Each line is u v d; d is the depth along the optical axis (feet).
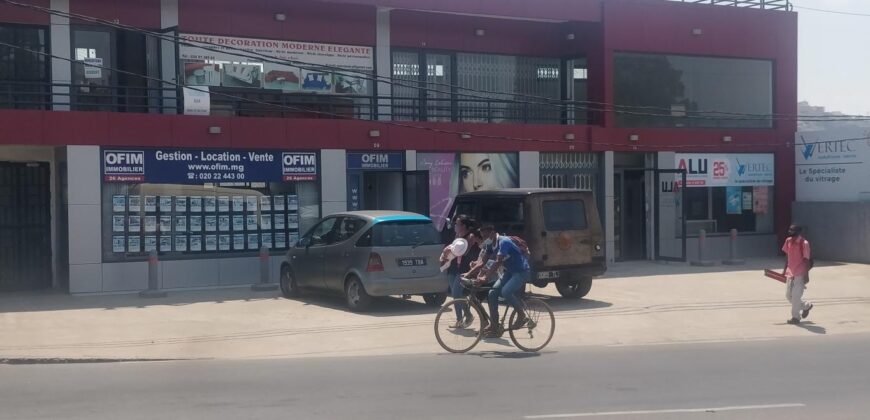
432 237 55.67
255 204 69.05
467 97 82.79
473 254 50.72
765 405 30.66
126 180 64.18
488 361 40.78
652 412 29.53
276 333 48.57
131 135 64.03
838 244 89.40
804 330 51.67
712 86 90.02
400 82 80.18
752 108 92.17
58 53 67.36
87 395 33.27
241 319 52.70
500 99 81.71
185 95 66.33
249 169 68.59
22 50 63.98
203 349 44.75
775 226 93.04
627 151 85.10
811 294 65.16
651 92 86.74
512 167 79.36
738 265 83.25
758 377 36.17
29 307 57.16
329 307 57.00
